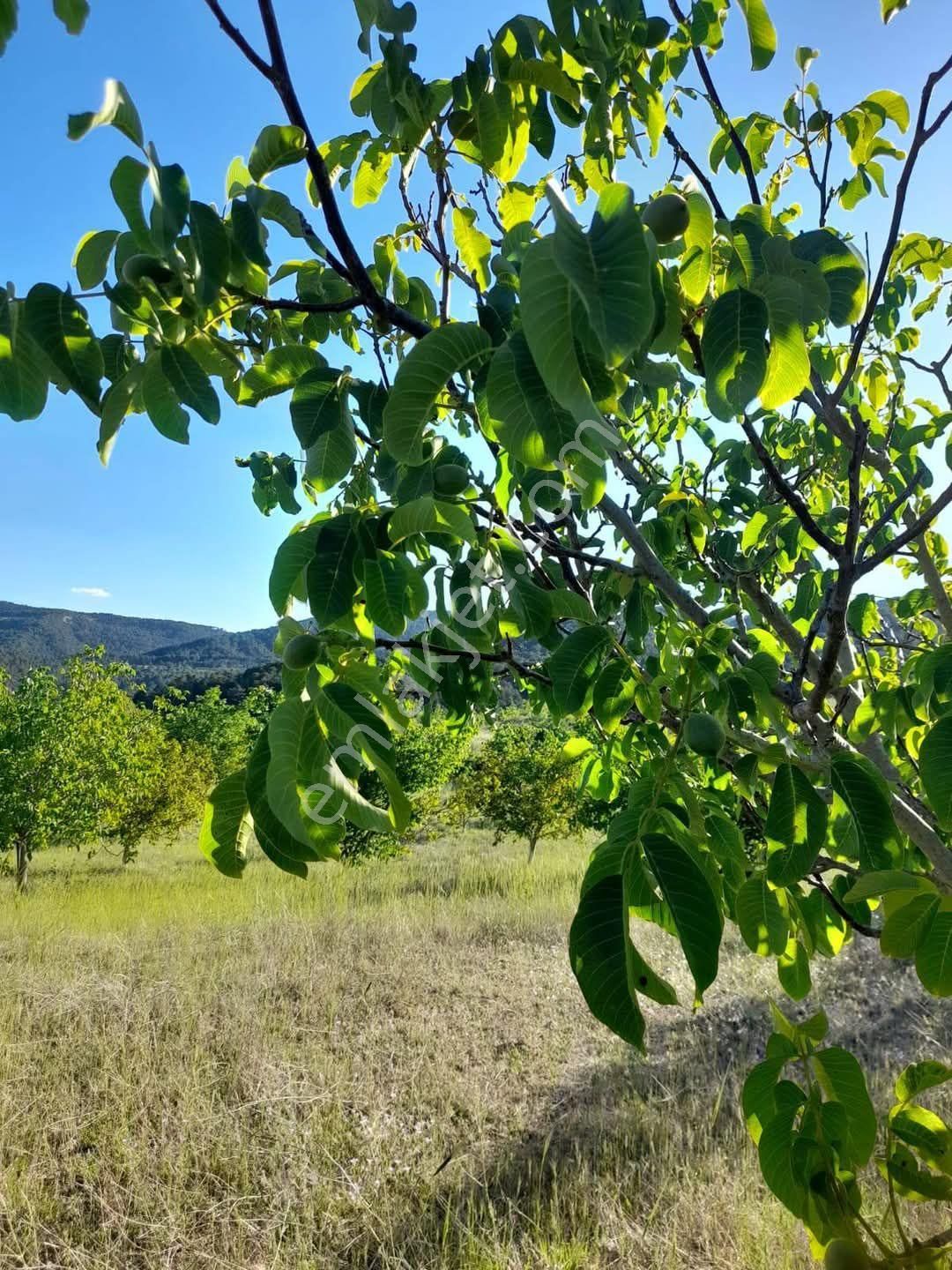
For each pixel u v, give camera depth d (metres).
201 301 0.98
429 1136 5.24
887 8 1.54
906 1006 6.64
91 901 11.87
